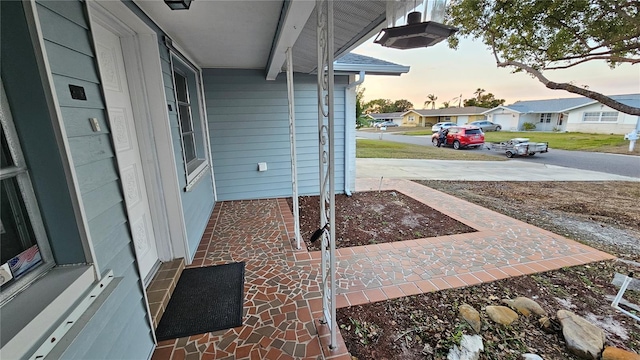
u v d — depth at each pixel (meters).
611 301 2.24
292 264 2.76
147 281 2.29
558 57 5.05
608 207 4.87
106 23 1.89
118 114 2.07
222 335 1.83
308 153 5.09
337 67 4.25
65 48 1.07
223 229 3.68
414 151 13.46
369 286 2.39
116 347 1.29
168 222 2.60
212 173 4.69
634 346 1.78
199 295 2.25
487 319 2.01
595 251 3.09
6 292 0.88
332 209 1.50
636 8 4.00
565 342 1.80
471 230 3.68
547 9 4.54
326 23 1.31
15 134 0.94
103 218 1.25
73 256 1.08
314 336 1.82
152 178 2.46
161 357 1.66
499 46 5.56
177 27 2.42
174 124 2.64
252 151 4.87
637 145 13.20
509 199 5.41
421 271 2.63
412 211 4.50
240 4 1.96
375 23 2.07
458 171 8.51
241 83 4.58
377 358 1.67
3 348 0.72
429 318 2.02
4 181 0.90
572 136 17.02
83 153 1.13
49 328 0.88
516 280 2.51
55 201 1.02
